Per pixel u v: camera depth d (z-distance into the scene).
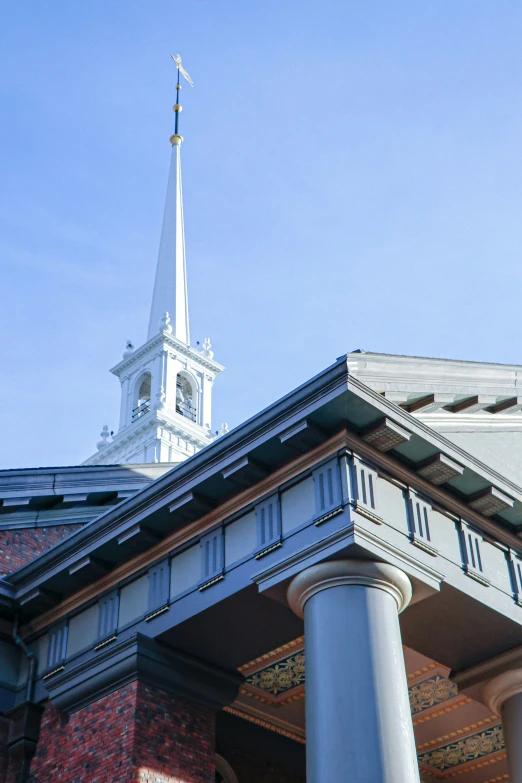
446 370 17.06
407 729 13.91
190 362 69.56
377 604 14.75
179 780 16.61
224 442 16.34
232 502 16.80
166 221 76.25
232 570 16.33
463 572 16.30
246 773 20.53
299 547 15.41
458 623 16.77
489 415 18.02
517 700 17.09
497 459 17.88
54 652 18.83
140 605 17.67
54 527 21.83
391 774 13.37
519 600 16.97
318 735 13.84
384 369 16.20
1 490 21.23
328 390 15.13
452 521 16.70
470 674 17.61
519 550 17.61
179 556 17.50
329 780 13.41
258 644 17.31
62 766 17.45
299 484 16.02
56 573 18.70
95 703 17.50
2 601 19.30
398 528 15.56
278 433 15.68
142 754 16.34
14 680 19.30
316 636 14.59
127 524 17.67
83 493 21.98
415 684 20.16
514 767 16.75
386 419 15.34
